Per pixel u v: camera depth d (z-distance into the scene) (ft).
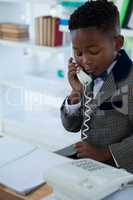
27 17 9.11
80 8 3.45
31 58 9.62
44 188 2.73
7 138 3.91
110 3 3.57
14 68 9.67
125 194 2.25
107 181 2.21
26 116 9.45
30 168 3.11
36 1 8.14
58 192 2.27
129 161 3.33
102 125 3.73
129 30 6.06
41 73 9.58
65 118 4.14
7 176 2.94
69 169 2.35
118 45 3.46
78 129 4.24
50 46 8.02
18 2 8.62
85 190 2.13
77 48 3.31
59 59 9.10
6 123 9.32
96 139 3.79
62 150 3.93
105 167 2.42
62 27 7.52
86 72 3.62
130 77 3.54
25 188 2.71
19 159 3.32
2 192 2.68
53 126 8.82
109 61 3.41
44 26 7.93
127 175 2.33
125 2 6.07
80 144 3.77
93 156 3.47
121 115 3.63
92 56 3.28
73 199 2.17
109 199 2.22
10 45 8.65
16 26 8.53
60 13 7.61
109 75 3.56
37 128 8.79
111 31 3.33
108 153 3.44
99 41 3.21
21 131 9.07
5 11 9.12
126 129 3.66
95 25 3.21
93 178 2.23
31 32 8.76
